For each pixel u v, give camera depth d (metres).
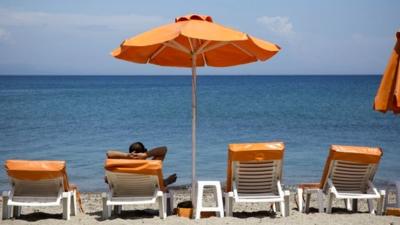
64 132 23.17
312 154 16.80
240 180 7.21
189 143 19.27
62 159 15.80
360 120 29.08
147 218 7.24
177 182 12.56
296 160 15.71
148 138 20.86
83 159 15.81
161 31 6.57
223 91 77.62
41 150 17.62
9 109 38.34
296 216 7.25
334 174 7.38
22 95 63.91
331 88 87.50
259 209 8.84
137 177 6.97
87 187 12.14
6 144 19.17
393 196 11.05
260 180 7.23
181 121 28.69
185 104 44.78
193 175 7.50
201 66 9.01
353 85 106.50
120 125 26.41
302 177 13.24
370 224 6.68
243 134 22.47
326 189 7.54
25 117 31.22
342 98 53.25
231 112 35.44
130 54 8.10
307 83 129.75
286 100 50.78
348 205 8.15
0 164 14.91
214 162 15.12
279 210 8.00
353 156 7.12
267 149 6.90
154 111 36.41
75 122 28.03
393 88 5.80
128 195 7.22
